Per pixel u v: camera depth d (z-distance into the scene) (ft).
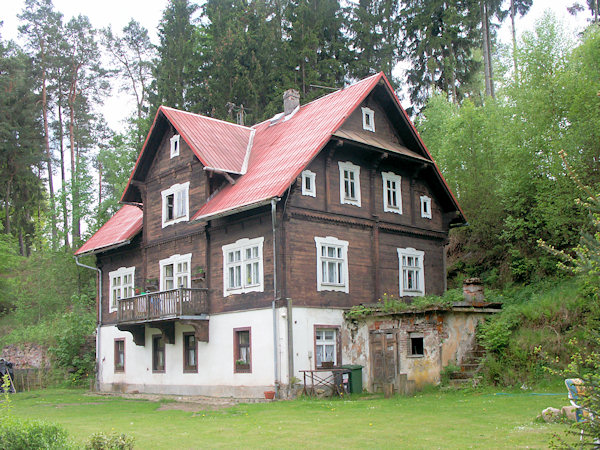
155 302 83.61
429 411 52.26
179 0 167.43
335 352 77.36
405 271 90.38
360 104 87.51
